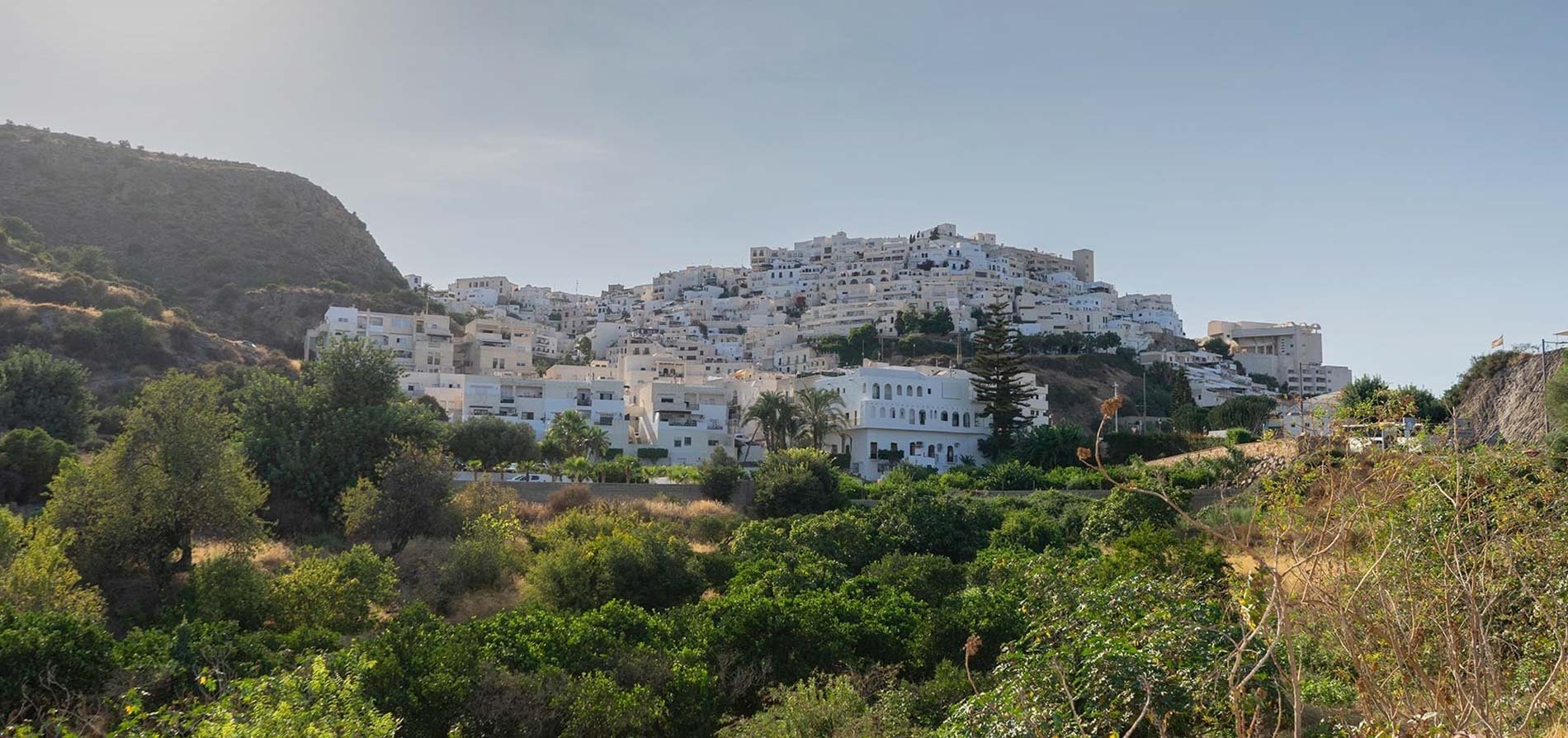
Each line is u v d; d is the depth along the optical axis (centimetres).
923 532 5447
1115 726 1511
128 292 12556
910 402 11019
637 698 2605
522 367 14775
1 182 17038
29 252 13838
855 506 6962
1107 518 5234
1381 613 1025
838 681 2673
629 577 4169
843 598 3503
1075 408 15550
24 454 5659
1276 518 1120
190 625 2903
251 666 2648
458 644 2717
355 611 3747
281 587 3788
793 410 10281
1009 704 1609
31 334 10156
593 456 9381
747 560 4850
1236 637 1653
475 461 7112
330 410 6222
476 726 2531
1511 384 6544
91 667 2488
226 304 15488
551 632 3002
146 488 4166
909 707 2478
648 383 11869
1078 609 1973
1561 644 1109
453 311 19638
